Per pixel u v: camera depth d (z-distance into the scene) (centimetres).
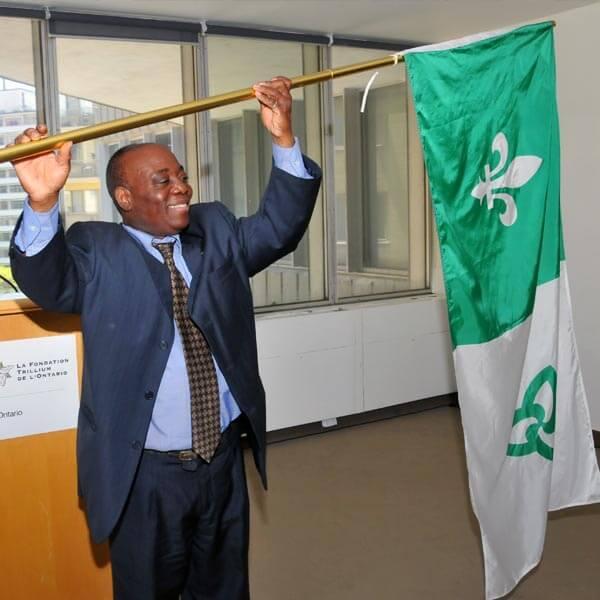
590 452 237
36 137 157
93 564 216
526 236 218
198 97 446
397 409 539
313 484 413
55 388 208
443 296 552
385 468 435
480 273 214
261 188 487
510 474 223
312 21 450
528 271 218
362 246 534
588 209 457
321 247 516
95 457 176
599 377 461
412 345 529
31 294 166
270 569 318
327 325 491
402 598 291
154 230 184
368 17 446
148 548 183
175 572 189
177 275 183
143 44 429
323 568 318
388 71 528
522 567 226
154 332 178
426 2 418
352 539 345
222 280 185
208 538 192
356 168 525
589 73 446
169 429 181
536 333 226
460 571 311
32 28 399
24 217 159
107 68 421
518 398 224
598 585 296
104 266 177
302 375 484
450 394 560
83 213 430
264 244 194
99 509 175
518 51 216
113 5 396
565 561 317
